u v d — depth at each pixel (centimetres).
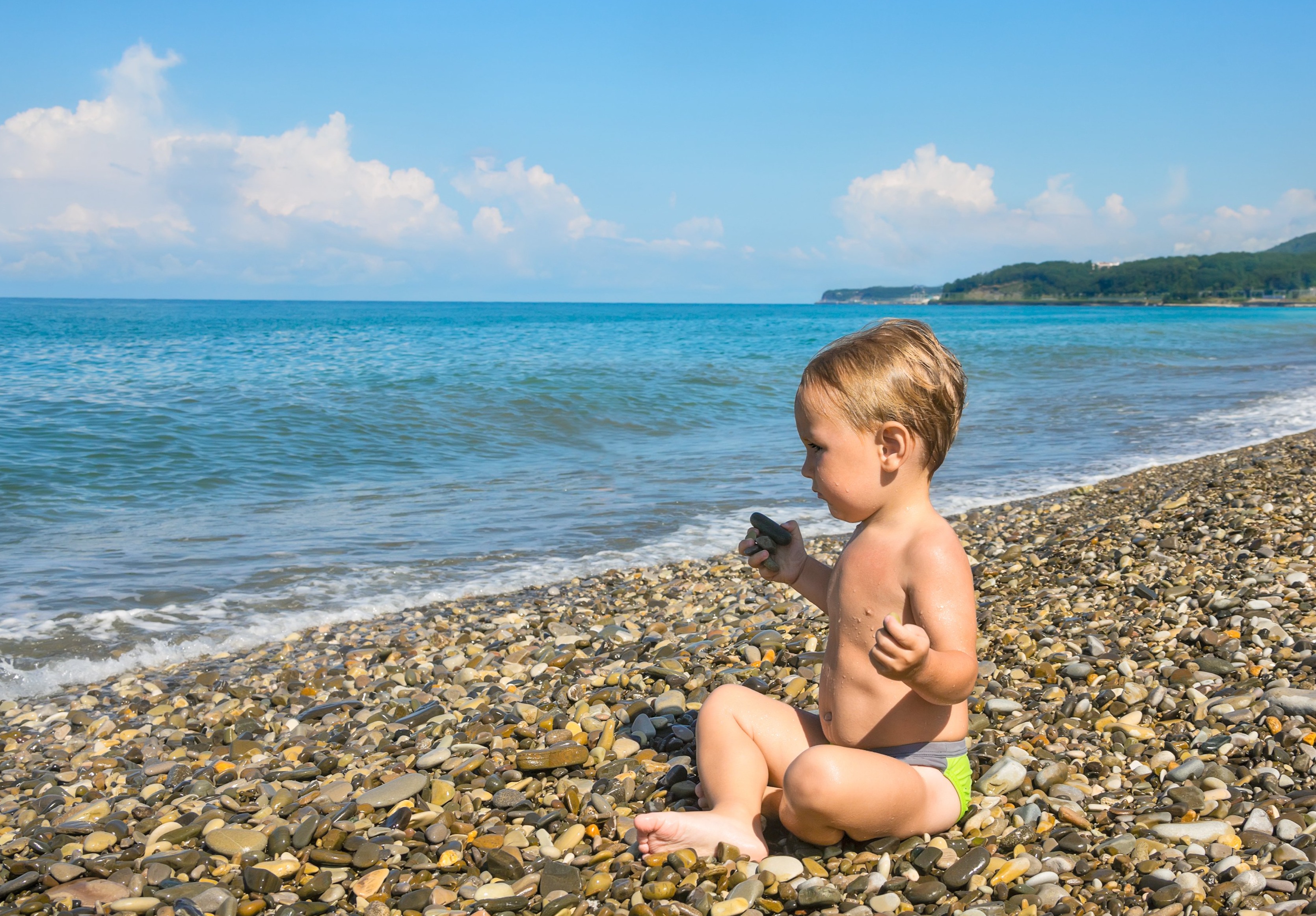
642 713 368
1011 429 1421
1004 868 227
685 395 1725
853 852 240
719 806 248
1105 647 396
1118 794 270
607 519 845
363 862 255
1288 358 2941
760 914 217
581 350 2878
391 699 437
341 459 1153
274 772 339
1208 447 1212
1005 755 297
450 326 5444
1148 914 206
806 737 256
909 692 238
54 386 1681
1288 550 513
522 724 364
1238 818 245
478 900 234
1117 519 685
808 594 278
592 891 233
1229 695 325
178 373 1936
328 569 688
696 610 573
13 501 900
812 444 240
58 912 240
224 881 254
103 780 353
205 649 534
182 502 918
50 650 529
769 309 17200
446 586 648
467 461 1160
